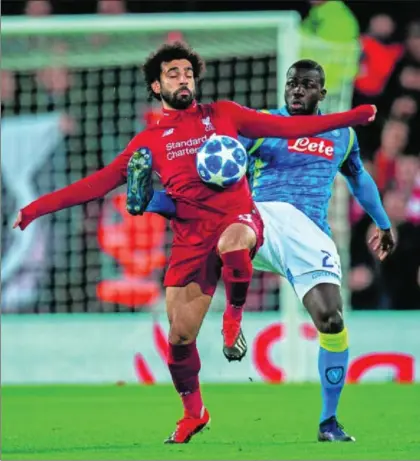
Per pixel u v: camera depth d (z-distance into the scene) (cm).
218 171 2216
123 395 3503
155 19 3769
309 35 4328
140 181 2219
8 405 3284
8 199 4284
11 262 4256
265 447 2272
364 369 3803
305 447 2261
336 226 4009
